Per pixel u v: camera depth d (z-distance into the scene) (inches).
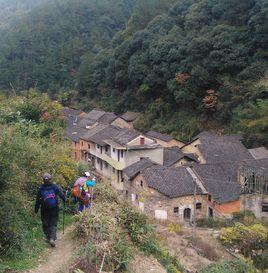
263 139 1541.6
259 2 1811.0
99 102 2652.6
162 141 1713.8
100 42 3484.3
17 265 311.3
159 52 2052.2
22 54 3284.9
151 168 1148.5
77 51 3339.1
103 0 4001.0
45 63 3176.7
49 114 875.4
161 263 388.5
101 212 387.5
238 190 1073.5
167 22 2303.2
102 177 1492.4
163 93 2127.2
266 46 1786.4
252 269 713.0
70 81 3144.7
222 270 613.6
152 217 1053.2
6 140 361.4
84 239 362.3
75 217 394.3
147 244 402.6
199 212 1084.5
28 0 6446.9
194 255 732.0
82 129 1882.4
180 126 1941.4
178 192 1056.8
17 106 864.9
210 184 1093.8
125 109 2425.0
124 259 340.5
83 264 314.5
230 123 1750.7
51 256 337.1
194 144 1483.8
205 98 1836.9
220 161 1310.3
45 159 460.4
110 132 1585.9
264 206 1061.1
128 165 1350.9
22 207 372.2
